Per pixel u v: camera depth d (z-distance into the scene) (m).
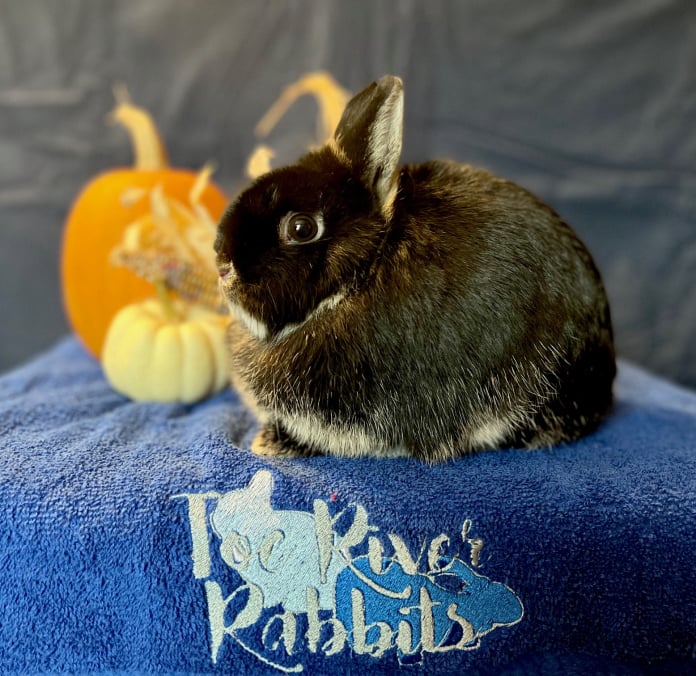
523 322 0.28
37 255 0.63
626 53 0.56
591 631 0.26
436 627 0.25
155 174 0.46
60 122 0.60
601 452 0.31
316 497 0.26
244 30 0.59
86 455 0.28
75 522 0.25
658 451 0.31
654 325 0.59
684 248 0.58
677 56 0.55
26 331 0.65
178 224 0.42
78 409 0.36
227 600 0.25
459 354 0.28
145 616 0.25
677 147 0.57
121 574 0.25
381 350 0.28
